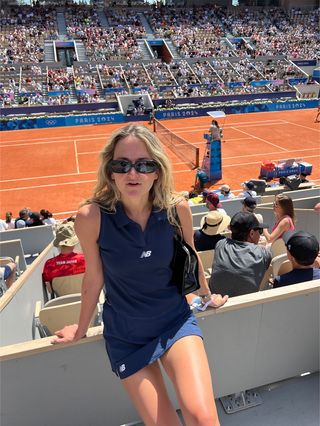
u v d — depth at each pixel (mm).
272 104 30516
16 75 33656
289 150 20141
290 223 5523
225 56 40000
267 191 11891
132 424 2719
